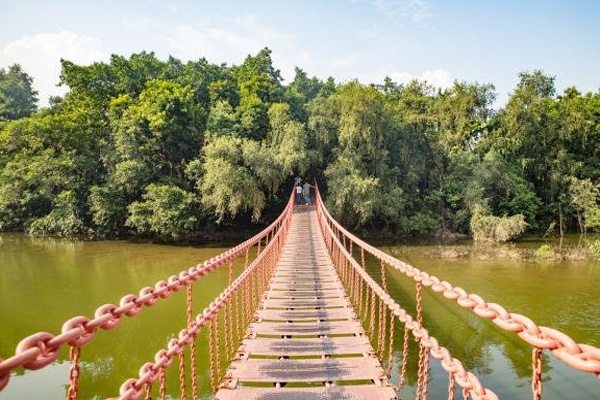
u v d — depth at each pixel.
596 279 19.23
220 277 19.86
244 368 5.57
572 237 32.22
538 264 22.48
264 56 53.31
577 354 1.70
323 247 16.56
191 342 4.21
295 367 5.60
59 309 15.52
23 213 35.09
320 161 31.98
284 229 17.69
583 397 9.35
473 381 2.70
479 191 32.09
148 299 3.00
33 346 1.67
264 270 10.59
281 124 31.56
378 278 19.95
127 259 24.30
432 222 32.06
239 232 32.91
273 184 29.69
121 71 39.09
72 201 30.55
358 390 4.92
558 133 35.69
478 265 22.34
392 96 42.19
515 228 29.58
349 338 6.77
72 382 2.07
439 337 12.57
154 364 3.14
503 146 35.91
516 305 15.37
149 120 30.75
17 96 62.91
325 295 9.85
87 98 37.47
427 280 3.54
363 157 31.50
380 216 32.28
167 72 43.19
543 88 37.38
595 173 35.50
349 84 32.16
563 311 14.77
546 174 36.00
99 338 12.75
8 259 24.25
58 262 23.42
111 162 31.97
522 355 11.39
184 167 31.52
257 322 7.77
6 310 15.35
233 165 27.94
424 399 4.00
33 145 31.98
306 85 61.97
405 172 33.91
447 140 35.12
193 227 28.89
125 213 30.89
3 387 1.53
